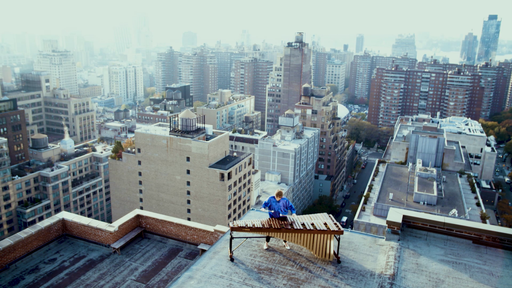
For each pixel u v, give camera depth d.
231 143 186.62
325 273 21.97
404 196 97.00
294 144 161.88
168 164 110.69
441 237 25.17
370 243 24.94
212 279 21.56
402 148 138.62
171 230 37.03
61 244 35.91
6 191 132.50
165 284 31.31
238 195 113.25
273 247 24.56
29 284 30.89
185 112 108.56
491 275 21.72
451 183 105.88
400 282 21.11
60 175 145.62
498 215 156.62
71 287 30.73
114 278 31.86
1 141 129.12
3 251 32.06
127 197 119.31
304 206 178.50
